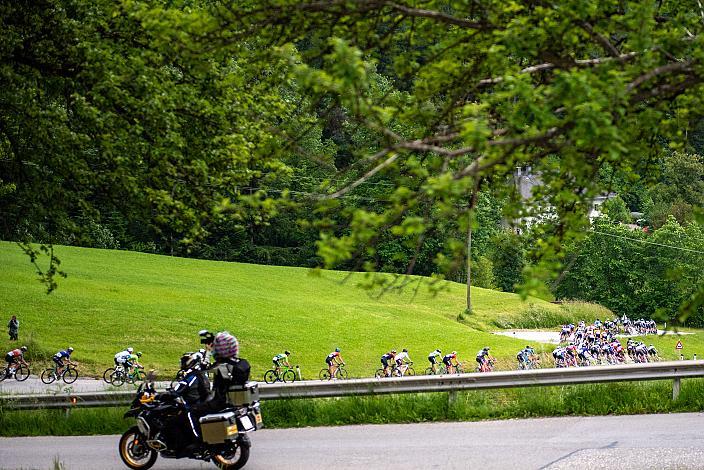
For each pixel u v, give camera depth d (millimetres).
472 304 118375
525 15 12273
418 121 13289
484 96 12266
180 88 25703
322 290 113188
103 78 24547
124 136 25188
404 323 88438
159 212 26531
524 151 11336
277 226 156375
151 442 17719
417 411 22906
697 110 12352
